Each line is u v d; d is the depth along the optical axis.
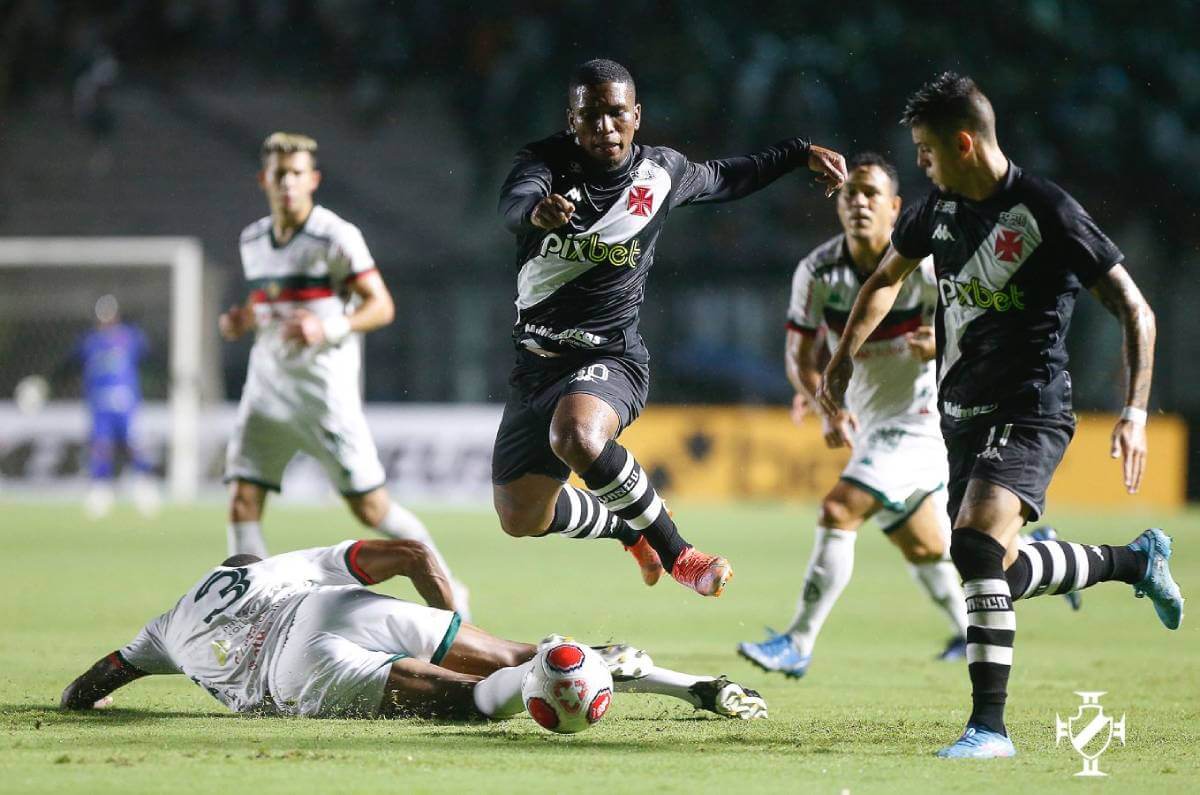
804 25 95.06
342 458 29.12
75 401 88.12
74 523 61.19
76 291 88.44
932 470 25.64
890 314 25.27
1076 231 16.75
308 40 104.38
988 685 16.38
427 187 101.62
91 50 104.44
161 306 88.94
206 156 104.69
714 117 92.69
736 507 77.31
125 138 105.06
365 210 101.25
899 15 94.81
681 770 14.74
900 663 26.69
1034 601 38.94
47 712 18.58
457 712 17.70
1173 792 13.91
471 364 95.19
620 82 19.14
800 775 14.57
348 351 29.28
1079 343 85.69
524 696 16.64
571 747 16.11
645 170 19.84
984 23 93.94
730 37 94.88
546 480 21.34
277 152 28.86
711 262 91.62
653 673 18.75
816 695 22.19
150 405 87.88
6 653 25.36
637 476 19.38
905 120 17.23
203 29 105.44
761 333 91.69
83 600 34.62
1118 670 25.50
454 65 100.94
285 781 13.82
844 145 91.88
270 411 28.95
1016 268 17.06
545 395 20.53
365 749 15.66
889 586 42.31
